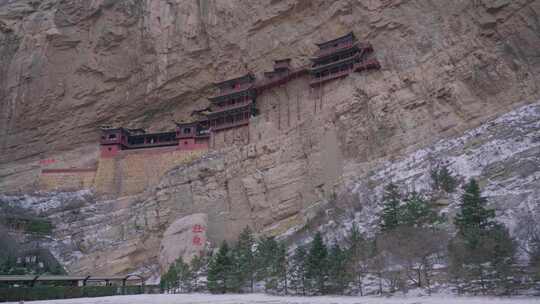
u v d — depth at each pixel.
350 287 41.09
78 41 89.12
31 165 87.62
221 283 48.94
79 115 88.50
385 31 64.25
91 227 74.12
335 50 67.56
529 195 40.91
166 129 87.44
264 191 64.88
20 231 71.19
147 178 78.62
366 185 53.69
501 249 33.56
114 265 66.25
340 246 46.59
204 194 69.81
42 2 94.25
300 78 71.12
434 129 55.50
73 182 82.25
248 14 77.06
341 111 61.97
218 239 65.62
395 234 38.38
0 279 47.38
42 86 88.31
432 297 34.03
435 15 60.44
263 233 61.19
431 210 42.38
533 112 49.84
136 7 86.94
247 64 78.56
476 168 47.88
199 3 82.69
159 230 69.50
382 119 58.00
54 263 66.06
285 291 44.00
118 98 87.31
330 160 60.78
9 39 92.00
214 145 77.31
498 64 54.16
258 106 76.62
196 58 82.38
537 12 53.09
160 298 46.19
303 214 59.41
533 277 32.50
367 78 63.50
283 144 66.62
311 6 72.44
